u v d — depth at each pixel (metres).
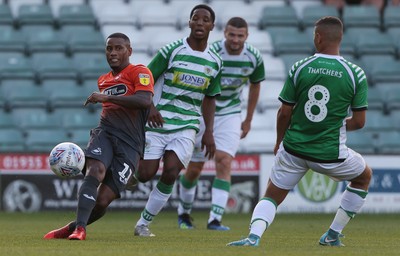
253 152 55.00
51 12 70.06
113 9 71.12
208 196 52.44
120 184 26.61
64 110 62.59
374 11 72.12
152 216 30.83
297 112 24.42
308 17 71.69
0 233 32.66
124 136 26.88
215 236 31.69
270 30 70.50
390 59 69.12
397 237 32.31
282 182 24.64
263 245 25.59
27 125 61.28
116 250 22.41
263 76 39.28
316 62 24.25
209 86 31.92
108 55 27.17
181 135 30.81
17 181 51.69
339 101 24.19
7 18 69.44
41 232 33.44
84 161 26.34
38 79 64.88
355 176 24.92
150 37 69.06
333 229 25.70
